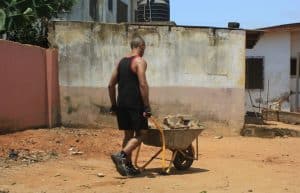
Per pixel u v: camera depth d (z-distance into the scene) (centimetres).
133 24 1566
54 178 880
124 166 892
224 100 1603
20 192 778
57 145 1199
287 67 2489
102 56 1552
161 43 1580
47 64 1480
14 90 1311
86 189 802
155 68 1578
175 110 1586
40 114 1438
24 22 1541
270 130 1611
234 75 1608
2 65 1261
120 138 1384
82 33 1548
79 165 1010
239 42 1611
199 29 1591
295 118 1972
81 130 1479
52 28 1542
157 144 935
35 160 1039
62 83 1537
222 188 830
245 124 1680
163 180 880
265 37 2503
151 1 2172
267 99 2491
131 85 886
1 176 885
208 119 1599
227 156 1205
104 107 1549
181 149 955
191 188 823
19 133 1291
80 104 1543
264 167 1058
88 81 1546
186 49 1590
